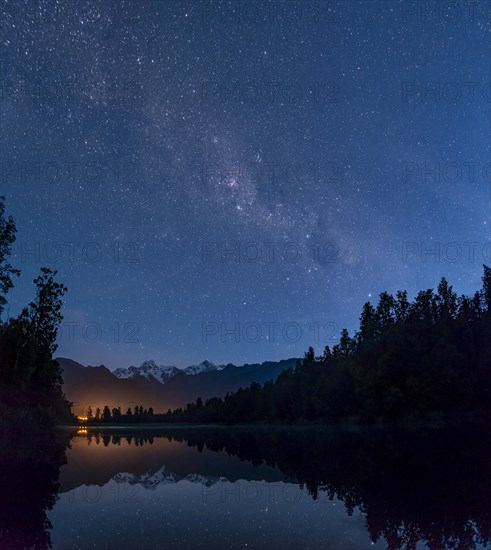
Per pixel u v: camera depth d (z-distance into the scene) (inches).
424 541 321.1
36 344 2433.6
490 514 386.0
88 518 410.6
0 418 1614.2
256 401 5147.6
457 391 2871.6
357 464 771.4
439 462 742.5
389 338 3201.3
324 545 319.6
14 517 417.1
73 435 2239.2
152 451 1202.6
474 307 3491.6
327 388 3294.8
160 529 372.2
